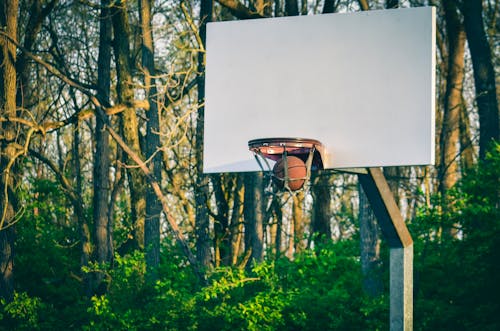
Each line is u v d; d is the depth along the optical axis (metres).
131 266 23.20
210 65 12.19
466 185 21.77
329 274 23.36
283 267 23.44
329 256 23.02
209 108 12.12
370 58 11.51
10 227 26.27
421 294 22.39
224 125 12.03
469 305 21.78
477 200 21.92
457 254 22.08
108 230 28.73
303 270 23.12
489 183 21.52
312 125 11.62
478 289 21.67
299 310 22.38
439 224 21.92
